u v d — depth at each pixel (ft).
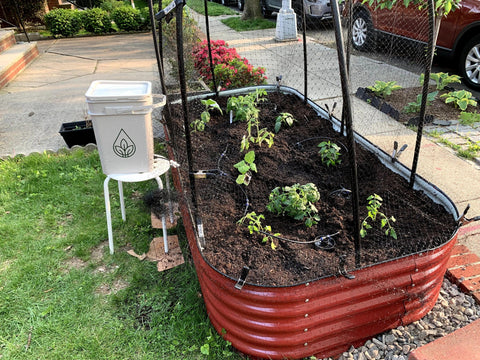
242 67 16.81
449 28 18.89
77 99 19.25
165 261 8.96
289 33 28.71
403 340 6.97
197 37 18.30
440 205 8.33
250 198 9.09
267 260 6.92
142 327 7.43
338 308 6.36
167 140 11.32
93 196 11.35
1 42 24.56
